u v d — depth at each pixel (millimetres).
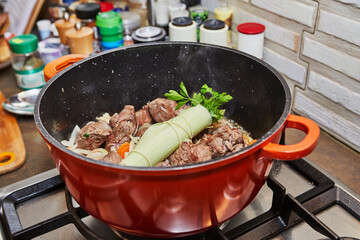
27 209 417
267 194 422
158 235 329
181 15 708
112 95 480
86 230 348
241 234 358
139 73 481
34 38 684
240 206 334
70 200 389
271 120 401
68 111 429
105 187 288
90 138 435
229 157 272
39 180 439
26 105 631
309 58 538
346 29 464
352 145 519
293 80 584
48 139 298
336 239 325
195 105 432
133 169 263
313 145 300
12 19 844
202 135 445
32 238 364
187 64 477
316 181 422
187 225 314
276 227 368
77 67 425
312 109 566
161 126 393
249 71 430
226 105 485
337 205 396
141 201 289
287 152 290
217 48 446
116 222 321
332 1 470
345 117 515
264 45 620
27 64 690
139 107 509
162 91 503
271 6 571
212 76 475
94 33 764
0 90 722
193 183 278
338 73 500
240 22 662
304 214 351
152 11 743
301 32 535
